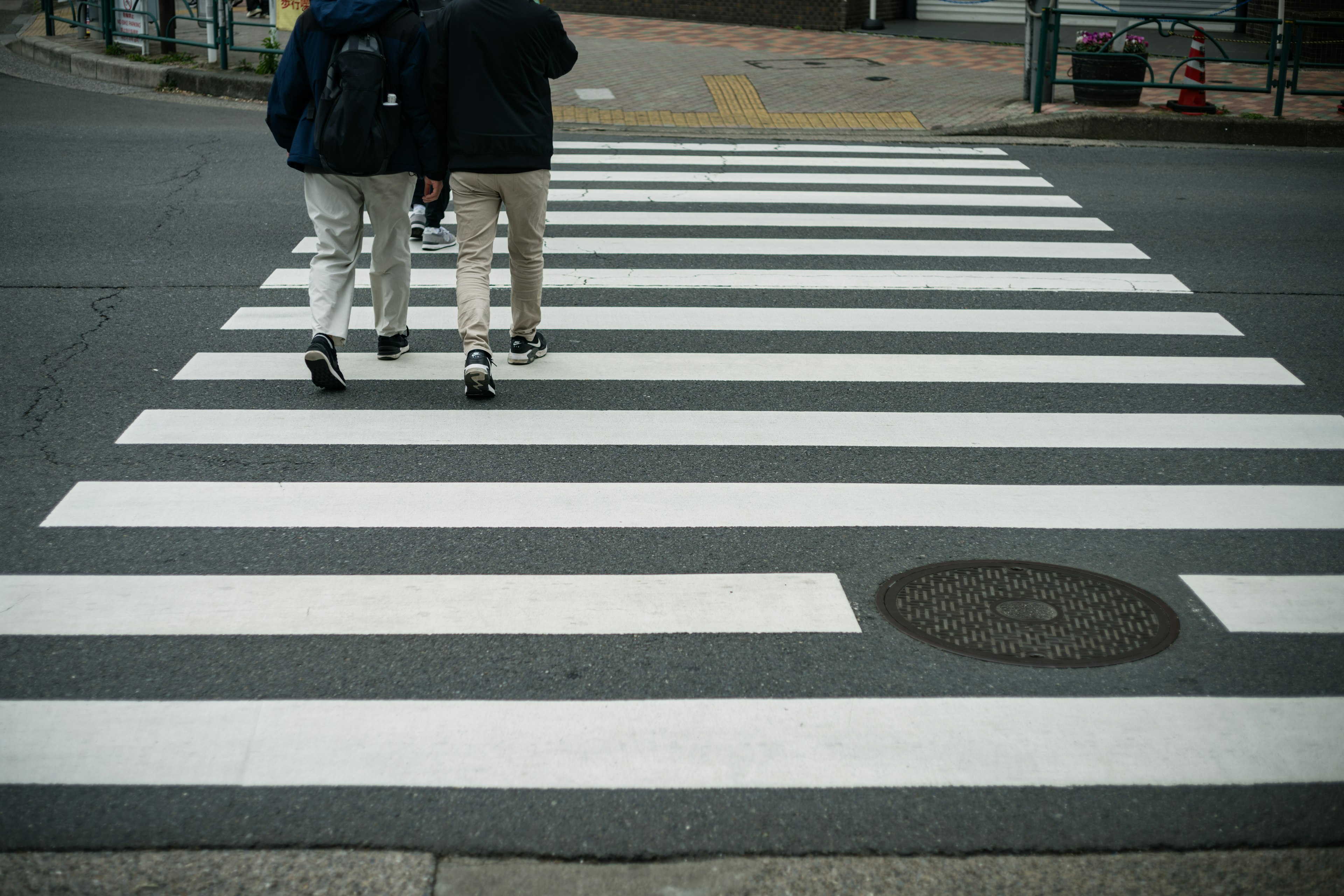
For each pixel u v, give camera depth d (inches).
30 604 161.3
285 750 133.4
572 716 140.2
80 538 179.6
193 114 536.7
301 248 337.4
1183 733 139.2
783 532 186.5
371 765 131.3
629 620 160.9
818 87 618.5
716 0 852.0
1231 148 534.3
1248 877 118.5
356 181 228.2
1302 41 565.0
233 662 149.6
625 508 193.5
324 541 180.9
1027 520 192.2
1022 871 118.6
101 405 229.5
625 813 125.0
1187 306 306.3
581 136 517.7
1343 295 318.0
